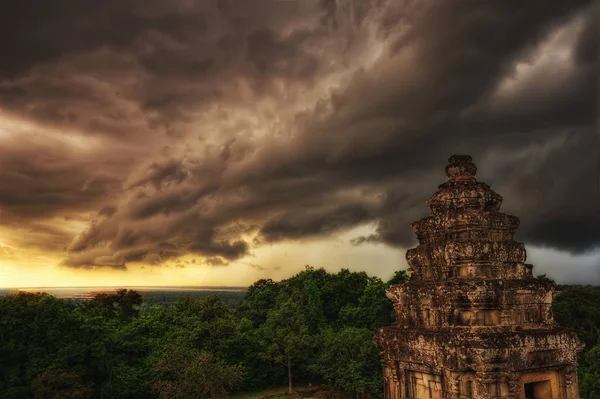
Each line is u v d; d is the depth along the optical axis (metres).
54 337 67.75
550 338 20.89
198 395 68.56
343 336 78.06
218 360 77.81
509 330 21.00
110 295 98.19
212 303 94.12
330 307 108.75
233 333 85.38
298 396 79.12
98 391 70.19
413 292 23.47
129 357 78.62
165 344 79.88
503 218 23.03
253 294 118.56
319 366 79.94
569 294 82.88
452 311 21.47
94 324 76.75
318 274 116.88
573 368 21.23
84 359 68.75
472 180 24.27
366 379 71.12
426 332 21.88
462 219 22.67
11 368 65.94
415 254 24.48
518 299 21.44
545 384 21.17
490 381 19.83
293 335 84.75
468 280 21.42
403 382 23.09
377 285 93.88
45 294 78.25
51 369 63.81
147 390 75.75
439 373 21.09
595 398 49.38
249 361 85.88
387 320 89.50
